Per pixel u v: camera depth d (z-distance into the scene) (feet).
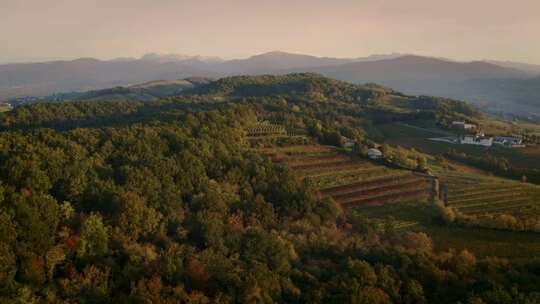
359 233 314.14
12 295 159.63
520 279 231.30
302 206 329.72
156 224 247.70
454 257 251.19
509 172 538.47
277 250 236.63
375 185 433.89
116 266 198.70
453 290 218.38
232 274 198.18
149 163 316.60
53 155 287.28
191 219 268.41
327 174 454.81
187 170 331.16
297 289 205.46
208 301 182.50
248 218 292.61
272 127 608.19
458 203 395.55
